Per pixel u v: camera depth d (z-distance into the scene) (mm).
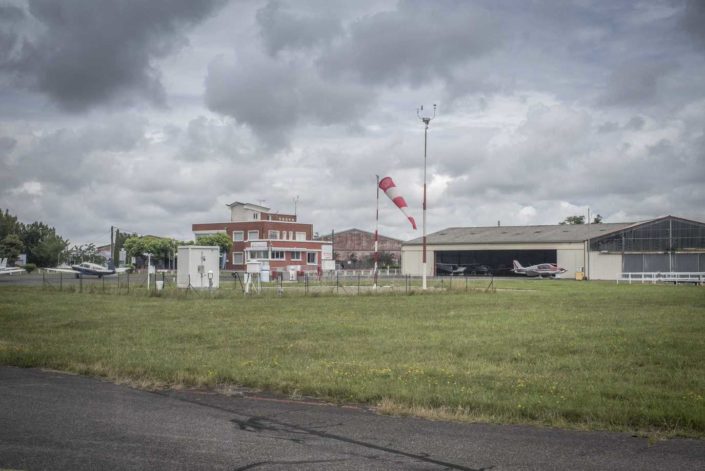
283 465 6676
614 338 17375
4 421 8461
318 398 10359
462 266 89875
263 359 14141
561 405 9508
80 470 6457
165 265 100125
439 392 10555
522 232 88500
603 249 75625
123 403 9719
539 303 30469
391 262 118625
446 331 19328
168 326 20484
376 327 20234
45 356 14031
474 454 7145
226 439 7684
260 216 108938
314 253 94562
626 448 7441
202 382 11367
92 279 60781
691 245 72062
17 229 112812
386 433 8070
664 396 10344
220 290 37688
